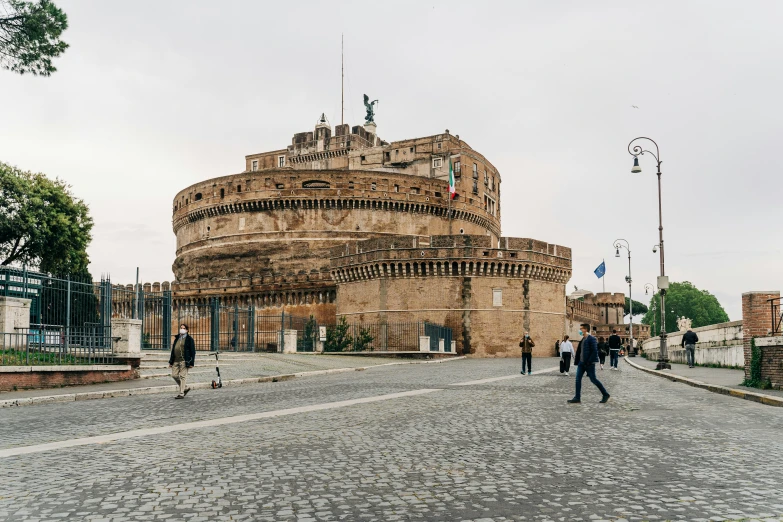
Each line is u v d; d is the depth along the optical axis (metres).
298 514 7.46
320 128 114.19
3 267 25.81
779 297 22.25
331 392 22.08
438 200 95.56
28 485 8.80
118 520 7.27
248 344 51.16
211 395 21.78
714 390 22.70
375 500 8.02
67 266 60.12
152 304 40.97
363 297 71.00
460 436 12.63
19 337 26.72
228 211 96.25
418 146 101.00
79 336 25.77
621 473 9.43
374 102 124.25
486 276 67.31
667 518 7.25
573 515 7.38
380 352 57.06
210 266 96.56
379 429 13.48
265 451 11.09
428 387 24.09
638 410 16.97
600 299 128.25
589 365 18.78
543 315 69.94
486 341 66.38
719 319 153.75
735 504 7.78
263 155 118.12
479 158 102.00
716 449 11.28
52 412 16.95
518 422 14.57
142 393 22.86
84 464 10.09
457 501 7.97
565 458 10.52
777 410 17.00
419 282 67.56
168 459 10.45
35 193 58.28
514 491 8.44
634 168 39.78
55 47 26.97
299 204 92.19
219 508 7.70
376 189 92.38
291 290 81.06
